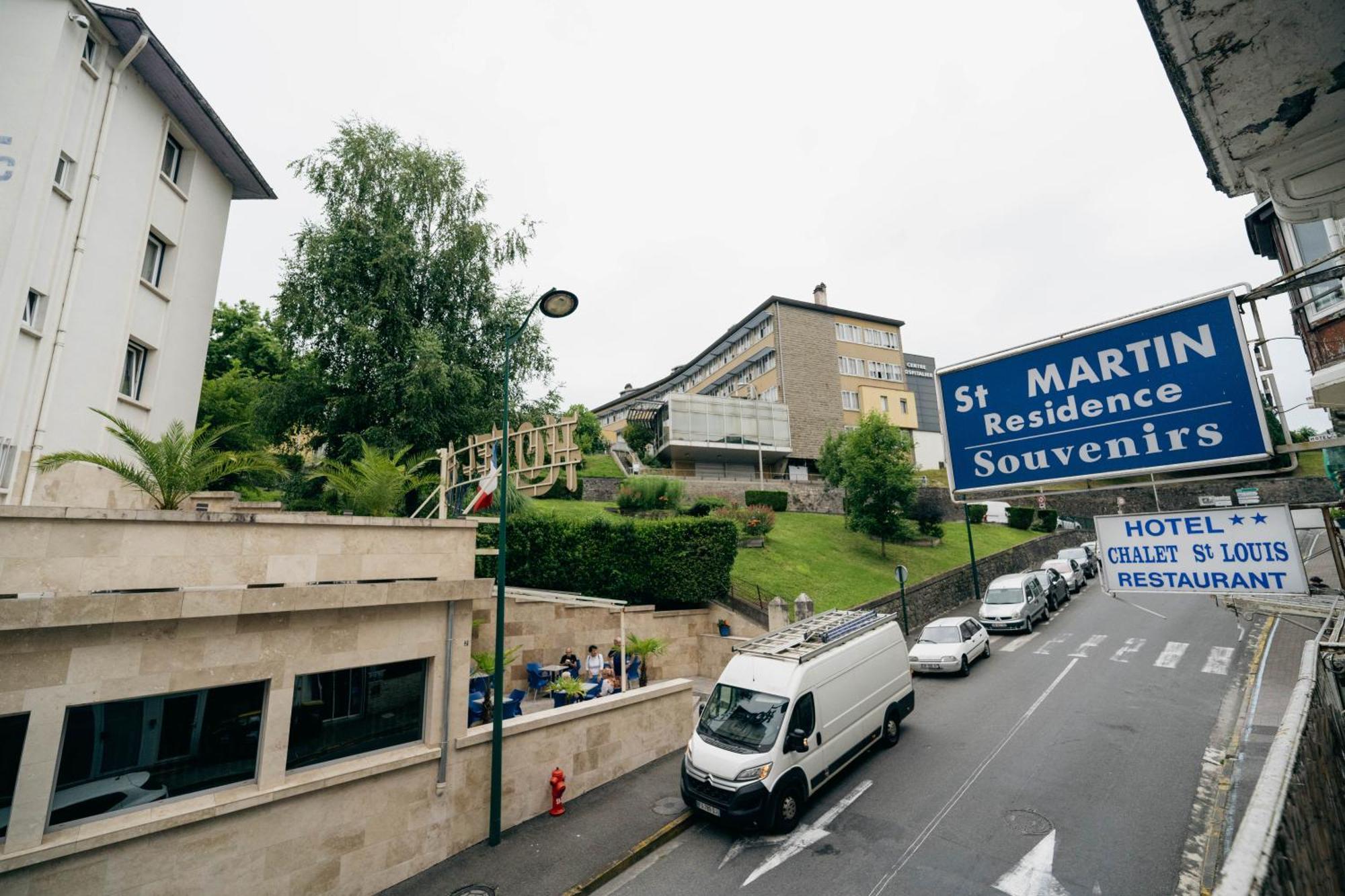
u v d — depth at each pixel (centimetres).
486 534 1641
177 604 664
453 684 894
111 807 630
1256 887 237
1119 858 761
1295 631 1748
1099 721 1218
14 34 1121
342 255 1936
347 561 820
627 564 1847
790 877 788
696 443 4250
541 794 984
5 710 579
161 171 1456
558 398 2258
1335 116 358
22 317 1078
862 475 2950
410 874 813
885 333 5281
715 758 940
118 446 1305
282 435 1972
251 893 686
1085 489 476
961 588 2772
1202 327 430
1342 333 1011
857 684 1133
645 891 786
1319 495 3052
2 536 601
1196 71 336
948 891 727
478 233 2145
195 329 1595
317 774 752
